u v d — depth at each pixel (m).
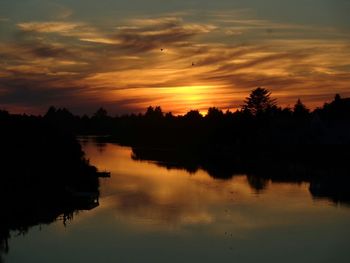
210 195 66.12
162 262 37.91
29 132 83.75
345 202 61.28
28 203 55.12
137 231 46.50
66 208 56.25
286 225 49.47
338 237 45.28
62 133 99.62
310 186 71.31
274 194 67.25
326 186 71.19
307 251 40.91
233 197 64.62
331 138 116.50
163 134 193.38
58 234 45.34
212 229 47.47
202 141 163.25
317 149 113.06
